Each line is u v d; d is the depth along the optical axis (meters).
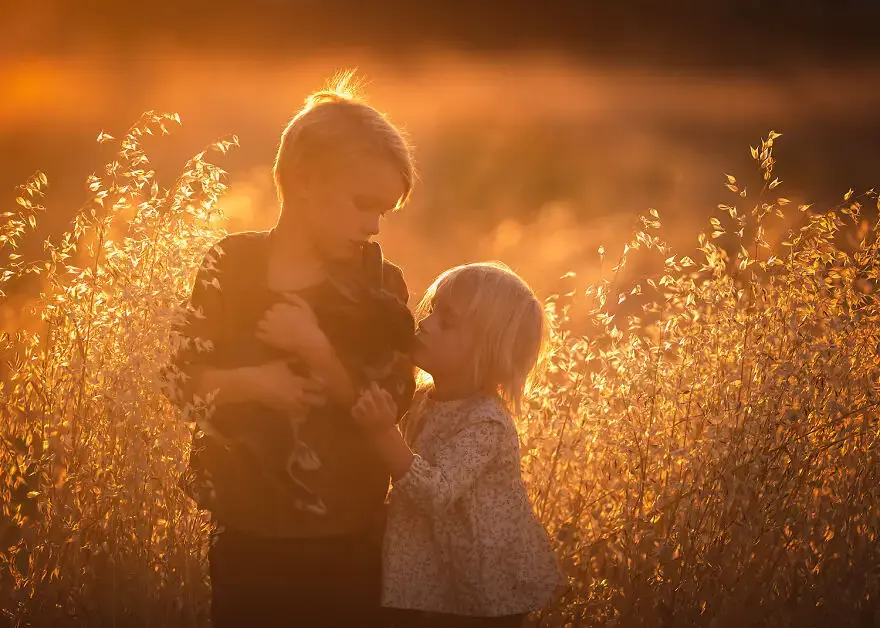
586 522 4.43
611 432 4.31
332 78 3.77
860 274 4.26
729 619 4.00
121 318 3.93
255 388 3.28
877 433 4.30
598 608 4.12
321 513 3.28
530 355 3.88
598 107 31.64
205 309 3.48
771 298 4.29
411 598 3.68
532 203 15.52
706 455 4.11
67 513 3.96
